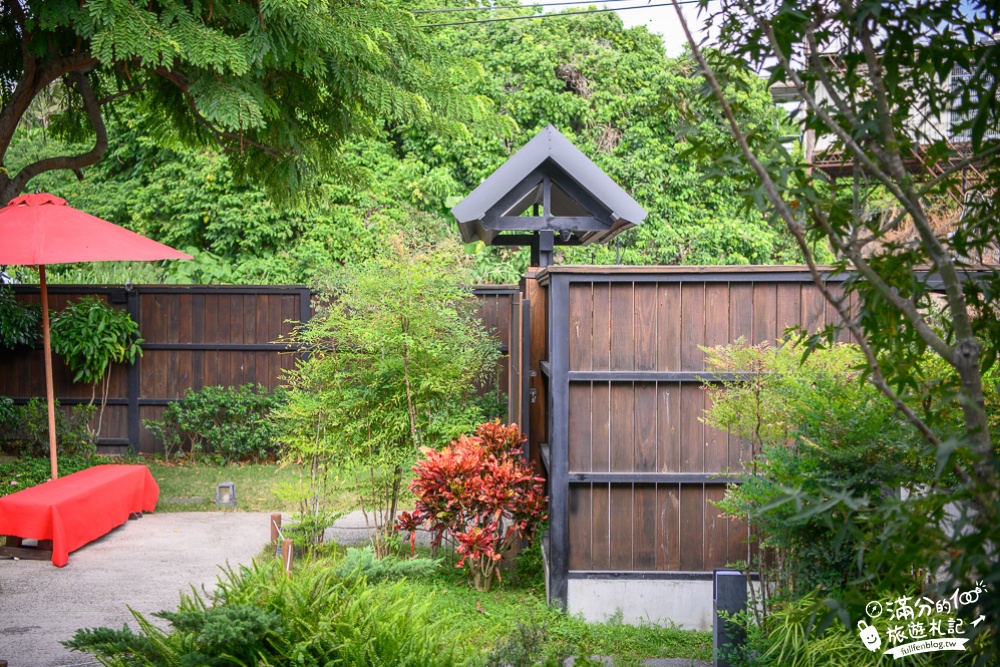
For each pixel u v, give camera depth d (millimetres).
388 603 4242
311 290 11758
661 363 5797
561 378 5766
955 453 1642
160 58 9219
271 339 11812
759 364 4715
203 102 8523
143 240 9484
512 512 6422
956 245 1989
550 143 8234
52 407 8875
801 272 5672
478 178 19047
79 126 12281
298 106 10555
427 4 19734
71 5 7629
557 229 8477
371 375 7215
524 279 8031
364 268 7395
